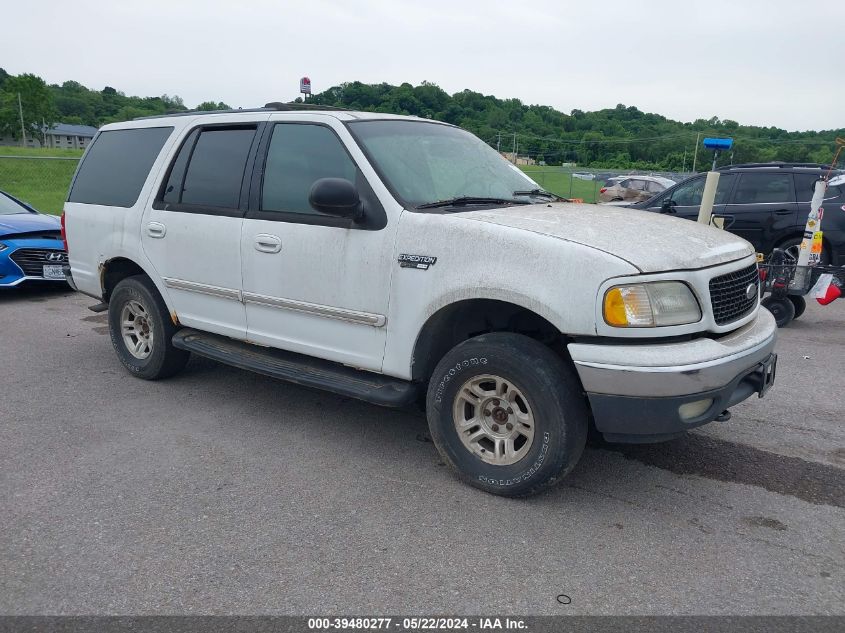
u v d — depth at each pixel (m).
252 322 4.55
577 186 25.44
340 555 3.09
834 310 8.60
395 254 3.73
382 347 3.88
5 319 7.84
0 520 3.38
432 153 4.36
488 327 3.93
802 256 7.25
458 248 3.52
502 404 3.55
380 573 2.96
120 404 5.03
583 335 3.21
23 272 8.77
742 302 3.64
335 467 4.01
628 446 4.30
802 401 5.13
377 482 3.82
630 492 3.70
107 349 6.55
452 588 2.86
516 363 3.38
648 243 3.36
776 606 2.75
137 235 5.19
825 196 8.91
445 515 3.45
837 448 4.29
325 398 5.21
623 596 2.81
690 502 3.60
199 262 4.76
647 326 3.14
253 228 4.39
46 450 4.21
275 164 4.40
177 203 4.93
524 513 3.47
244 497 3.63
